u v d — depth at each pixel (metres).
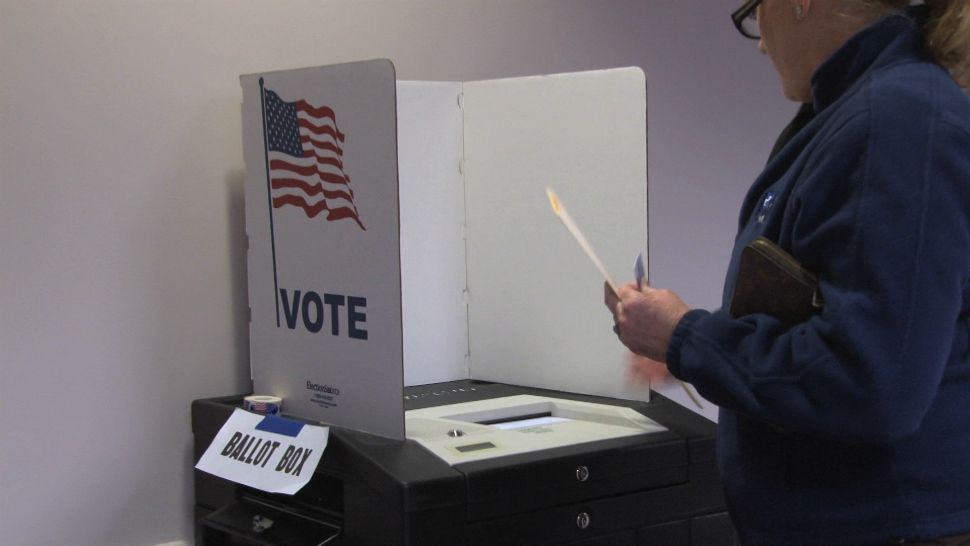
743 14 1.12
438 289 1.72
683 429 1.42
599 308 1.58
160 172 1.60
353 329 1.37
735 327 0.99
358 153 1.33
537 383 1.67
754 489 1.04
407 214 1.68
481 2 1.87
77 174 1.54
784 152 1.07
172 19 1.60
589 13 1.99
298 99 1.42
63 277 1.54
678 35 2.11
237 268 1.68
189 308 1.64
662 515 1.38
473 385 1.71
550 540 1.29
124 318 1.59
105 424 1.58
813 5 1.04
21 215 1.50
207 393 1.67
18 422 1.51
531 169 1.64
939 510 0.96
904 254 0.88
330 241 1.39
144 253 1.60
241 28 1.65
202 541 1.48
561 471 1.28
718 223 2.22
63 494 1.56
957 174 0.90
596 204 1.56
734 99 2.21
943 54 0.99
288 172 1.45
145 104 1.58
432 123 1.69
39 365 1.52
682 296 2.18
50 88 1.51
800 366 0.92
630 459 1.34
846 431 0.90
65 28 1.52
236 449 1.44
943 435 0.96
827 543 0.99
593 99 1.55
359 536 1.28
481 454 1.28
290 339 1.48
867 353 0.88
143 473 1.62
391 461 1.24
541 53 1.95
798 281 0.97
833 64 1.03
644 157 1.50
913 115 0.92
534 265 1.65
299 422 1.41
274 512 1.43
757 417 0.95
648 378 1.52
